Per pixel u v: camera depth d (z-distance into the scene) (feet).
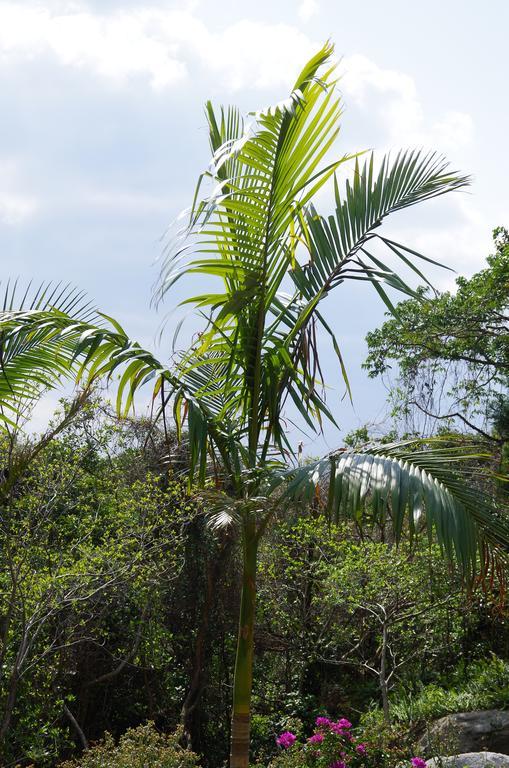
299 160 13.26
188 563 37.88
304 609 39.63
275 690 41.14
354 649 37.42
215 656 40.34
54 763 30.76
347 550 34.14
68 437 32.17
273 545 39.65
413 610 34.88
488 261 44.37
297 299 16.72
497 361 44.34
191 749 37.29
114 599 32.42
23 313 14.60
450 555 11.60
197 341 15.33
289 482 12.94
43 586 27.04
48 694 28.63
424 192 14.75
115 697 37.14
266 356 15.29
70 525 32.45
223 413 14.90
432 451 12.85
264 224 13.76
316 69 13.01
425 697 32.12
